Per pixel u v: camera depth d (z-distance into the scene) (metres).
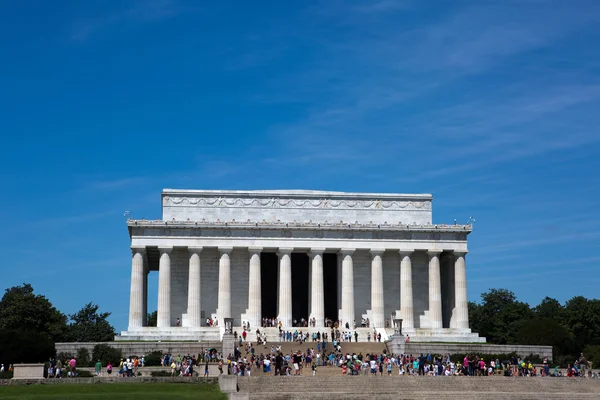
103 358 139.75
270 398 103.25
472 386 113.44
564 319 197.75
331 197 171.88
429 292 167.75
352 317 163.88
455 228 167.62
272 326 164.25
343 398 104.06
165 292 160.88
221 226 163.50
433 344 149.00
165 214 168.88
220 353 141.38
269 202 170.62
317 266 164.50
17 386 110.38
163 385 111.00
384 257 171.00
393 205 173.12
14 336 143.75
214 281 167.12
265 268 180.12
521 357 147.62
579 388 115.19
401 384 112.69
